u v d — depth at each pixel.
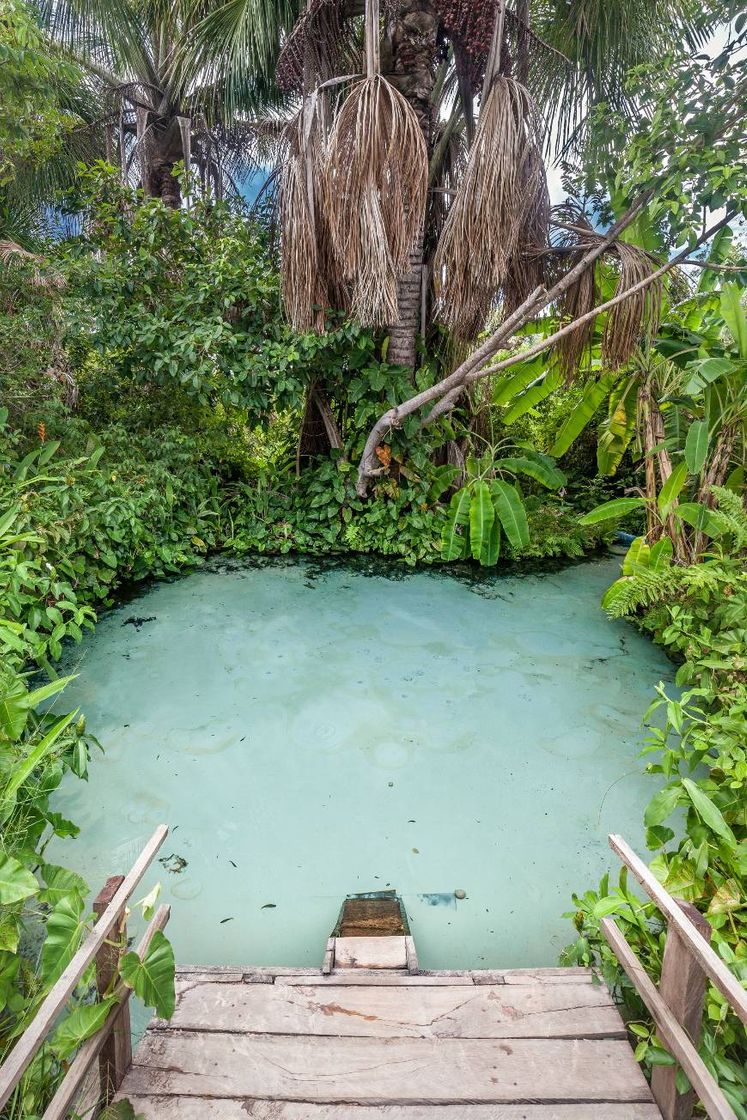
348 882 2.35
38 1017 1.03
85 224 6.21
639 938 1.74
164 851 2.48
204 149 8.66
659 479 4.67
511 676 3.94
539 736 3.31
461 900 2.27
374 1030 1.59
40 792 1.88
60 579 4.48
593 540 6.59
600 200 5.12
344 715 3.48
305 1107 1.40
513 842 2.56
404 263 4.54
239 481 7.15
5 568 3.53
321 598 5.19
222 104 6.94
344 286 5.45
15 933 1.41
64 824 1.94
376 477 6.35
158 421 6.67
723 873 1.81
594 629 4.65
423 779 2.96
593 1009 1.65
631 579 4.20
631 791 2.89
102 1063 1.41
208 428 6.89
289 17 5.54
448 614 4.90
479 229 4.55
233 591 5.30
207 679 3.83
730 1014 1.44
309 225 4.85
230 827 2.62
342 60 5.66
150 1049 1.53
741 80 3.48
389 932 1.97
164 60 7.55
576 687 3.82
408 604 5.09
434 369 6.69
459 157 6.08
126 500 5.05
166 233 6.01
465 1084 1.45
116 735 3.24
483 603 5.14
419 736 3.30
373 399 6.11
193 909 2.22
